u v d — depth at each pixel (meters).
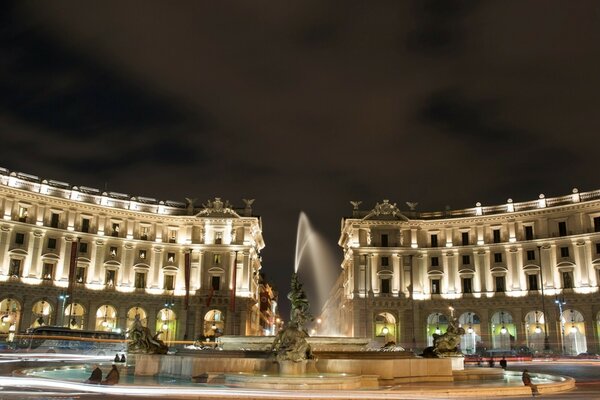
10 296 83.94
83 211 94.88
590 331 86.00
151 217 100.81
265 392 23.70
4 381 27.59
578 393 26.84
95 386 25.72
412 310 98.62
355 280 100.62
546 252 92.75
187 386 26.28
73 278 87.00
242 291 99.69
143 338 35.97
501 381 32.50
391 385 28.92
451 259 100.31
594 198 90.31
